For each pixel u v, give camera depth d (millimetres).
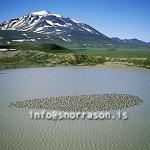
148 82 63844
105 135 29016
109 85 59062
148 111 37906
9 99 45219
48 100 44219
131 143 27016
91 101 43344
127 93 50125
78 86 57500
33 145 26547
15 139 28000
